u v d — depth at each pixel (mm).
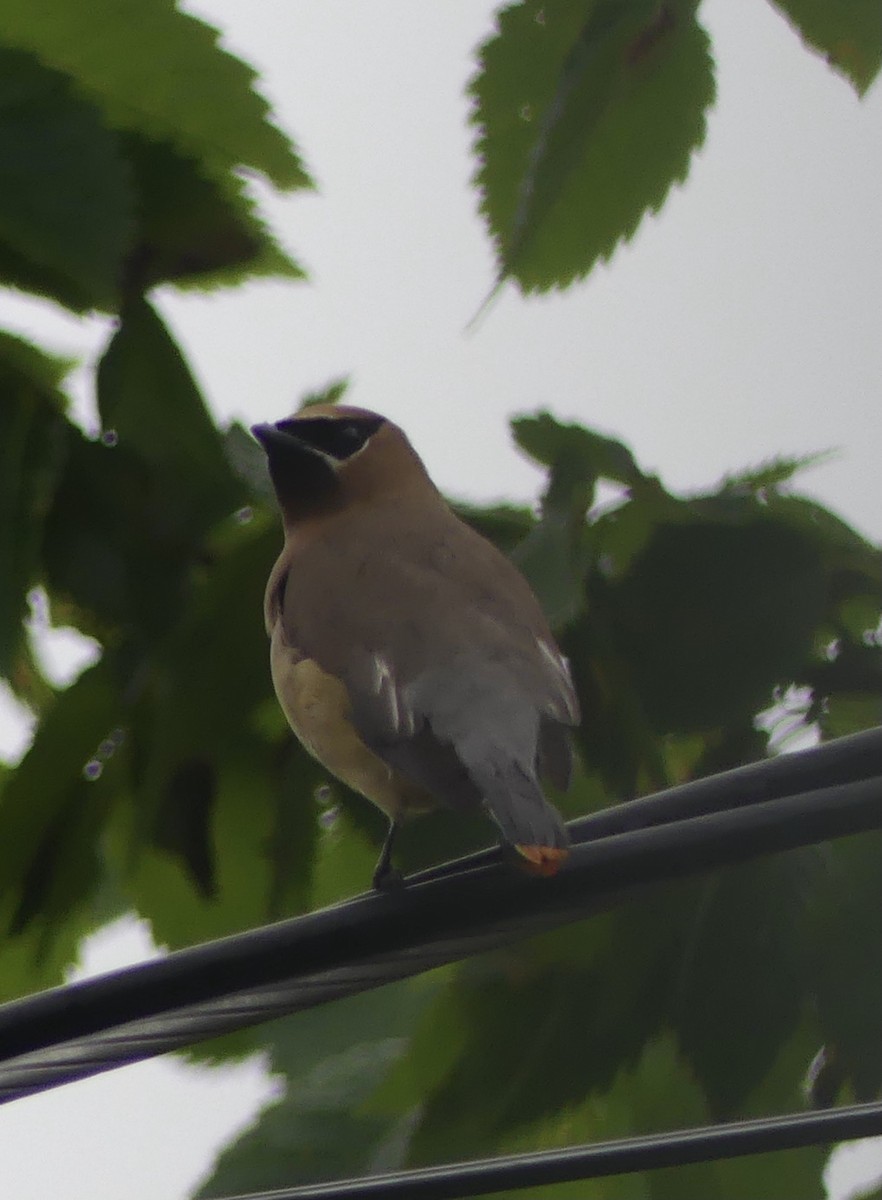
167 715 11766
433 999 10992
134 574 11875
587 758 11234
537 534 11359
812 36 10398
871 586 11266
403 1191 9156
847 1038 10797
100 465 12016
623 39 10430
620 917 10945
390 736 10727
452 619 11109
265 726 11812
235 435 12188
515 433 11547
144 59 12289
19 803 11688
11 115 11656
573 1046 10859
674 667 11234
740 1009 10883
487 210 10789
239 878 11875
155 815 11758
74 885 11781
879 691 11117
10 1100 9305
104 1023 9211
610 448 11461
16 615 11820
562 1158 9094
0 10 12195
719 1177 11258
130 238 11672
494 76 10688
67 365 12148
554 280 10797
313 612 11422
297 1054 11672
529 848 9195
